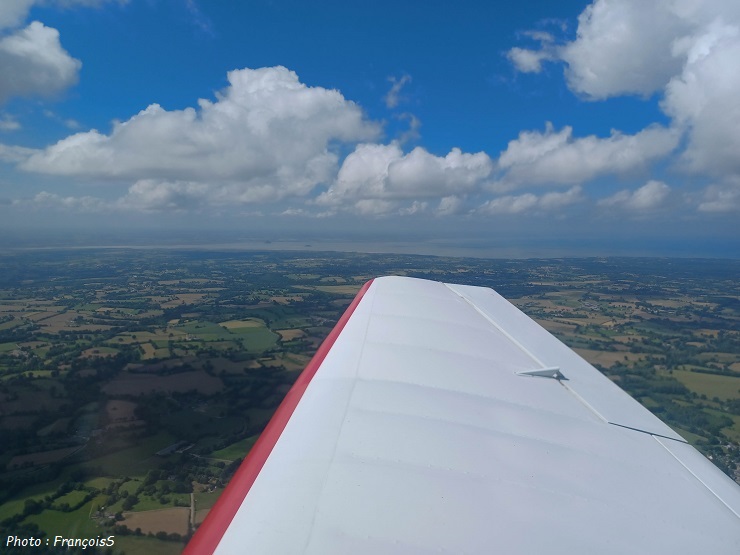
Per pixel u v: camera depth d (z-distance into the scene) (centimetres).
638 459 352
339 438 303
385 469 274
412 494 255
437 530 231
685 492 320
